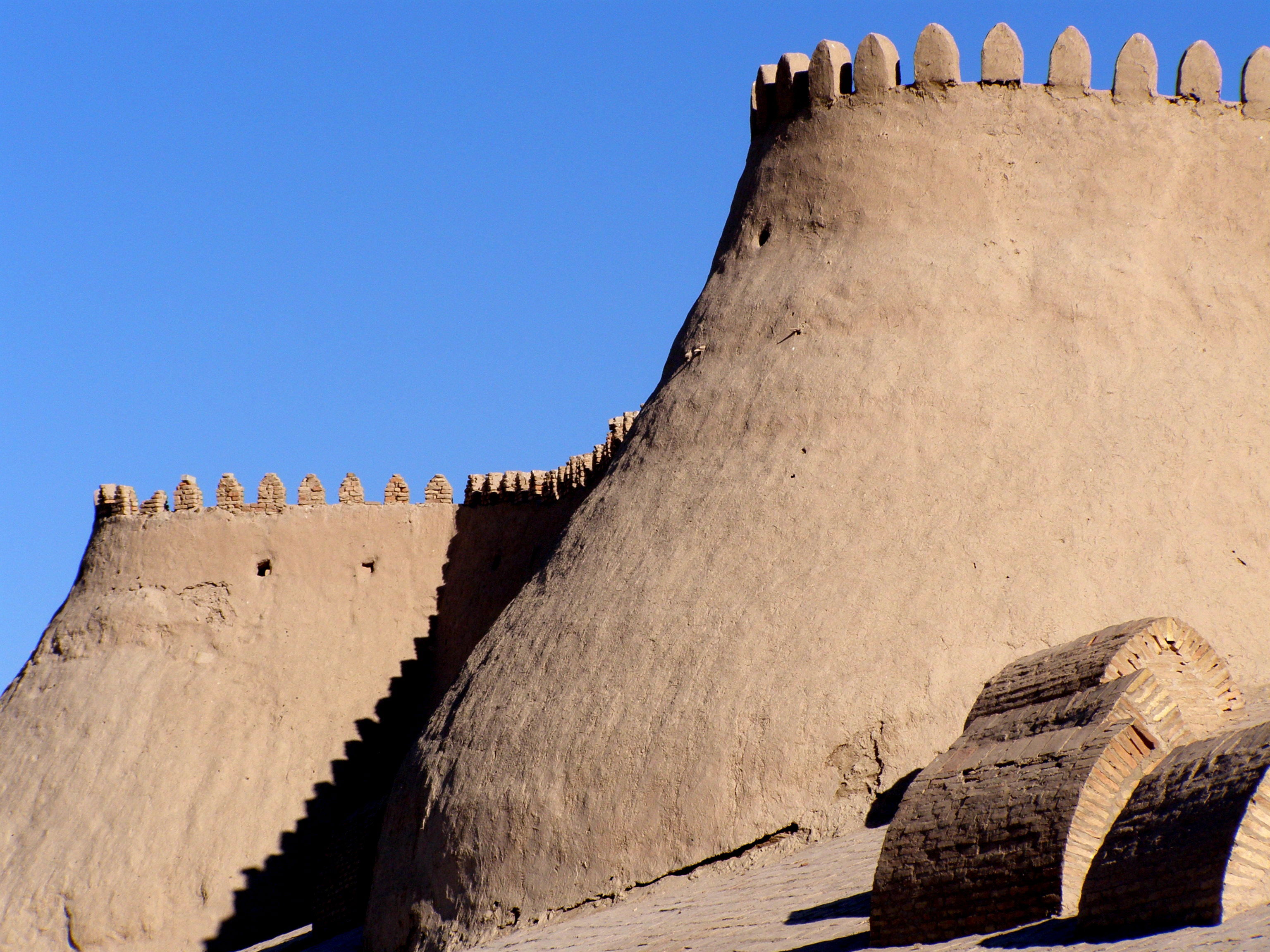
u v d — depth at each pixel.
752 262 25.75
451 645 34.69
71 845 31.83
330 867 28.27
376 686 34.34
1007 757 14.92
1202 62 25.03
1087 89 24.83
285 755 33.16
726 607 21.75
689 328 25.98
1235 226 24.44
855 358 23.48
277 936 30.89
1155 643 16.00
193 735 33.19
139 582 35.06
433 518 36.09
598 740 21.28
